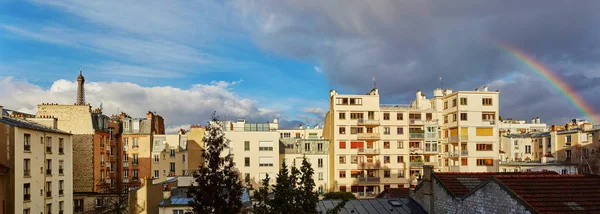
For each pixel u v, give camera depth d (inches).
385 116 3673.7
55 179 2204.7
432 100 4055.1
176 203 1624.0
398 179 3609.7
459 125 3590.1
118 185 3075.8
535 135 4466.0
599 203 893.2
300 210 949.8
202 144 3494.1
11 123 1903.3
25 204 1921.8
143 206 1574.8
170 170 3590.1
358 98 3649.1
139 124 3683.6
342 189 3543.3
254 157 3371.1
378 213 1405.0
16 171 1857.8
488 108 3631.9
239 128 3494.1
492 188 999.6
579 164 3297.2
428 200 1366.9
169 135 3661.4
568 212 859.4
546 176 1008.9
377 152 3609.7
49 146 2155.5
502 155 4505.4
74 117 3024.1
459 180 1273.4
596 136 3373.5
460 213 1147.3
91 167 2992.1
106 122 3316.9
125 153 3567.9
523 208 888.3
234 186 1203.2
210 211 1155.3
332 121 3661.4
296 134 4977.9
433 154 3718.0
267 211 992.9
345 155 3577.8
